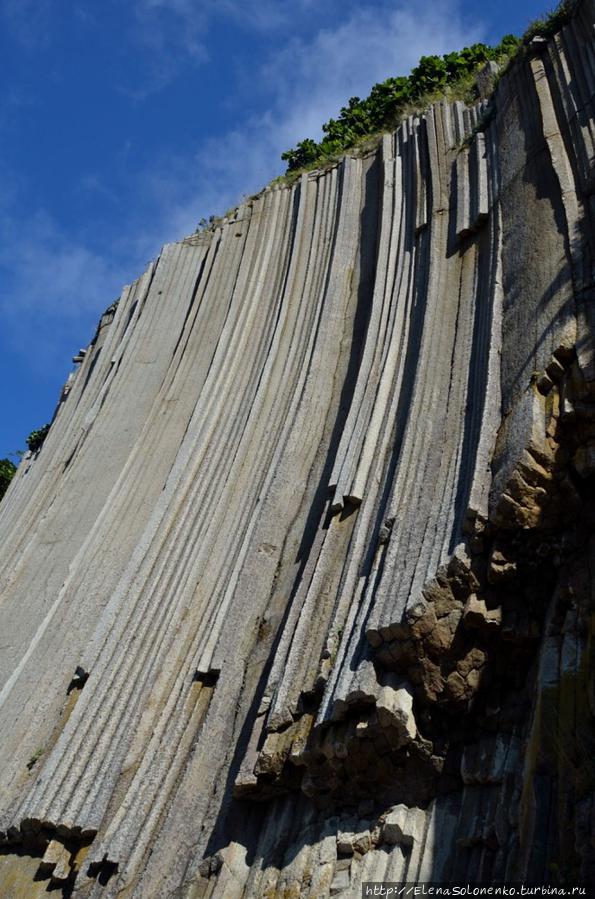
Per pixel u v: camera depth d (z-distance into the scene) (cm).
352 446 1312
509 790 848
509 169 1363
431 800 914
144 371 1920
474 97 1706
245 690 1168
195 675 1223
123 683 1288
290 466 1423
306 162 2267
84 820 1132
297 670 1073
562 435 977
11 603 1620
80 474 1775
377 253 1688
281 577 1290
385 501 1155
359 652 986
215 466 1535
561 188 1192
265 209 2070
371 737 933
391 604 973
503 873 793
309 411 1493
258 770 1012
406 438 1194
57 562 1625
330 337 1606
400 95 2238
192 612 1325
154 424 1741
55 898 1115
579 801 771
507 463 977
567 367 1010
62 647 1439
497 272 1250
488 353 1154
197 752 1117
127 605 1396
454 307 1330
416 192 1628
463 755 917
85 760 1219
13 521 1848
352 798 962
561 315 1053
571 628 886
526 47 1457
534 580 957
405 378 1331
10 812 1240
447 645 933
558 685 857
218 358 1738
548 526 954
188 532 1452
